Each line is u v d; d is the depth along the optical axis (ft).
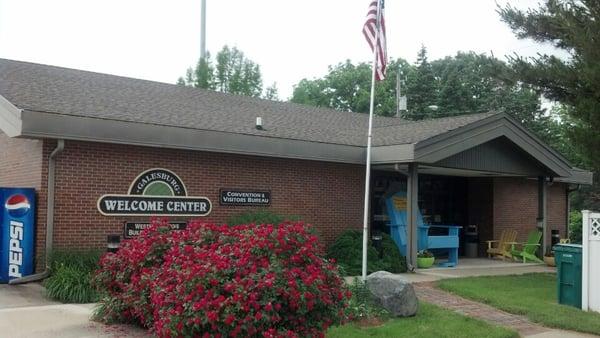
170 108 48.11
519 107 134.31
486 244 68.13
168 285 21.54
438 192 67.62
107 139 37.88
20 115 34.65
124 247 27.45
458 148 50.26
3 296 33.96
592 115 41.91
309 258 22.34
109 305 26.94
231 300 19.42
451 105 142.72
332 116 67.82
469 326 29.14
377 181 57.62
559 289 36.55
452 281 43.91
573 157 101.60
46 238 37.42
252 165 47.85
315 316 21.35
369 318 29.48
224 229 25.36
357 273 47.24
